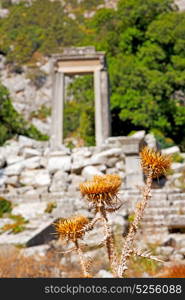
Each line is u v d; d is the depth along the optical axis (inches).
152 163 57.5
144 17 1053.8
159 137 759.7
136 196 382.3
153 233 340.2
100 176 59.2
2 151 600.7
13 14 2711.6
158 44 1003.3
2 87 1058.7
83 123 952.3
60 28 2551.7
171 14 1015.0
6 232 341.4
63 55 724.0
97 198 56.6
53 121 692.1
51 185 504.1
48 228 340.5
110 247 56.9
